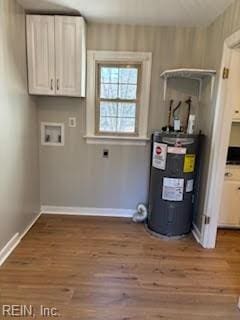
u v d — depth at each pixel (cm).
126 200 345
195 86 315
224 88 246
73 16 276
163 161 283
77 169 340
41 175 341
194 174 291
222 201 313
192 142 278
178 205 289
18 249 258
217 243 287
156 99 320
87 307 186
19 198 274
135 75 318
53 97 319
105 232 302
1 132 229
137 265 240
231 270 238
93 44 307
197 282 219
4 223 241
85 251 260
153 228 305
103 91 323
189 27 300
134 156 334
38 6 260
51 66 286
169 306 191
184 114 322
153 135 303
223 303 196
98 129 332
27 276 217
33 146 313
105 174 341
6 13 231
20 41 264
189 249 273
